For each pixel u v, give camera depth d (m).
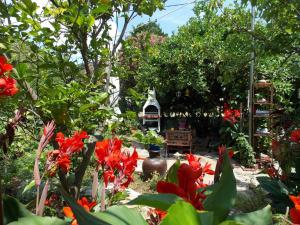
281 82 9.79
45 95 2.67
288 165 4.68
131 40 3.86
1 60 1.69
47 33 2.75
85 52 3.16
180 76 10.95
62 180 2.52
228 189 0.82
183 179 0.86
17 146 5.34
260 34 5.30
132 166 1.65
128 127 3.47
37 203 1.43
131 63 4.08
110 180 1.66
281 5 4.67
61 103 2.59
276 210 4.25
